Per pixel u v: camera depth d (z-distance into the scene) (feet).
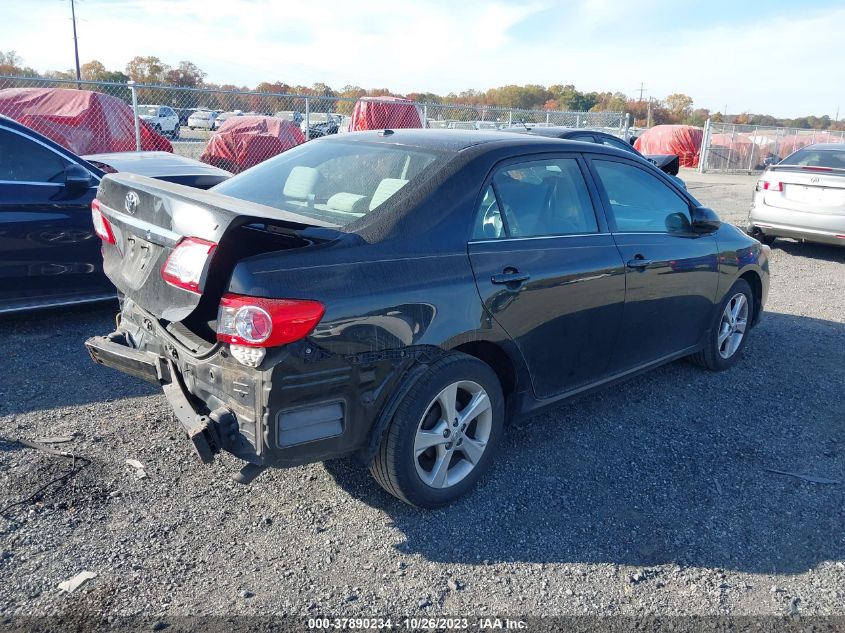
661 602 8.79
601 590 8.96
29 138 17.02
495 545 9.77
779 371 17.19
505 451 12.45
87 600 8.25
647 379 16.24
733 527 10.48
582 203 12.40
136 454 11.57
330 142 12.70
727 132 88.28
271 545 9.50
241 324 8.20
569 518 10.50
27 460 11.14
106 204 10.87
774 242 36.68
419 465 10.03
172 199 9.08
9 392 13.60
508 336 10.80
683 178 75.25
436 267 9.82
